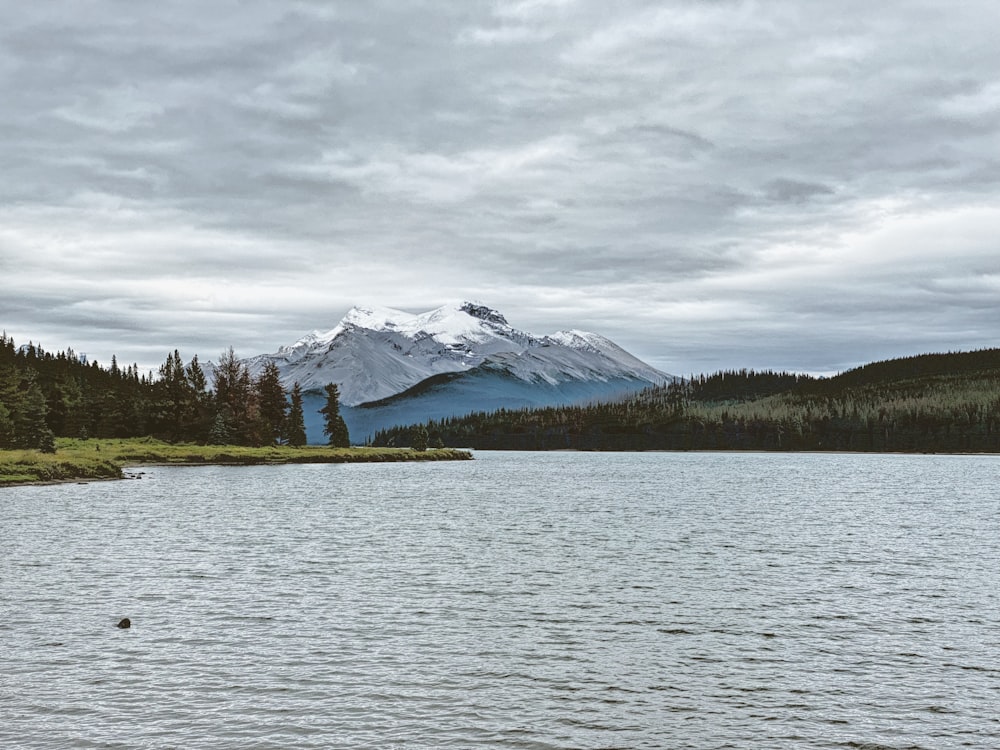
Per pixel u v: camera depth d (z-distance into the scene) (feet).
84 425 650.43
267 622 102.01
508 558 157.79
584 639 96.07
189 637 94.43
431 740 66.44
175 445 641.81
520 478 523.29
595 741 66.85
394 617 105.60
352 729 68.33
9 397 504.43
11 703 73.05
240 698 75.00
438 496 339.36
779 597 120.88
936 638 97.50
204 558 152.76
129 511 241.35
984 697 77.46
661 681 81.41
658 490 397.39
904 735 68.74
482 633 98.12
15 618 102.17
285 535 190.60
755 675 83.41
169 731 67.41
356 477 491.31
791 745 66.64
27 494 300.81
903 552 170.30
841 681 81.82
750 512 269.23
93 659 85.61
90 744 64.80
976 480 520.42
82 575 132.36
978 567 150.82
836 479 528.63
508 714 72.18
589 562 153.28
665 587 128.16
